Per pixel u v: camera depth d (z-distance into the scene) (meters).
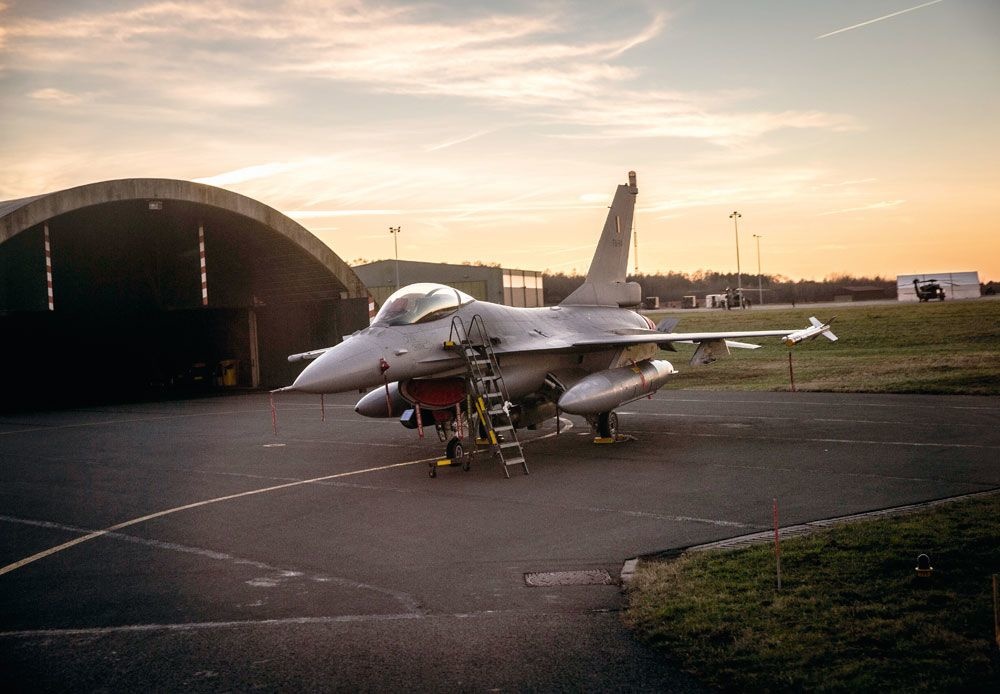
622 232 24.58
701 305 140.50
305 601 8.76
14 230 27.67
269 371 42.31
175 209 33.16
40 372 41.00
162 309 40.88
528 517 12.22
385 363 15.91
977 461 14.98
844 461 15.55
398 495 14.12
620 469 15.76
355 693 6.52
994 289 110.38
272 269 39.88
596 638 7.48
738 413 23.39
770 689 6.22
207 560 10.48
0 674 7.07
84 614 8.55
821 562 9.08
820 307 80.69
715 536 10.75
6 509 13.81
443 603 8.57
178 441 22.02
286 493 14.56
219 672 6.99
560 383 19.84
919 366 32.84
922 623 7.18
